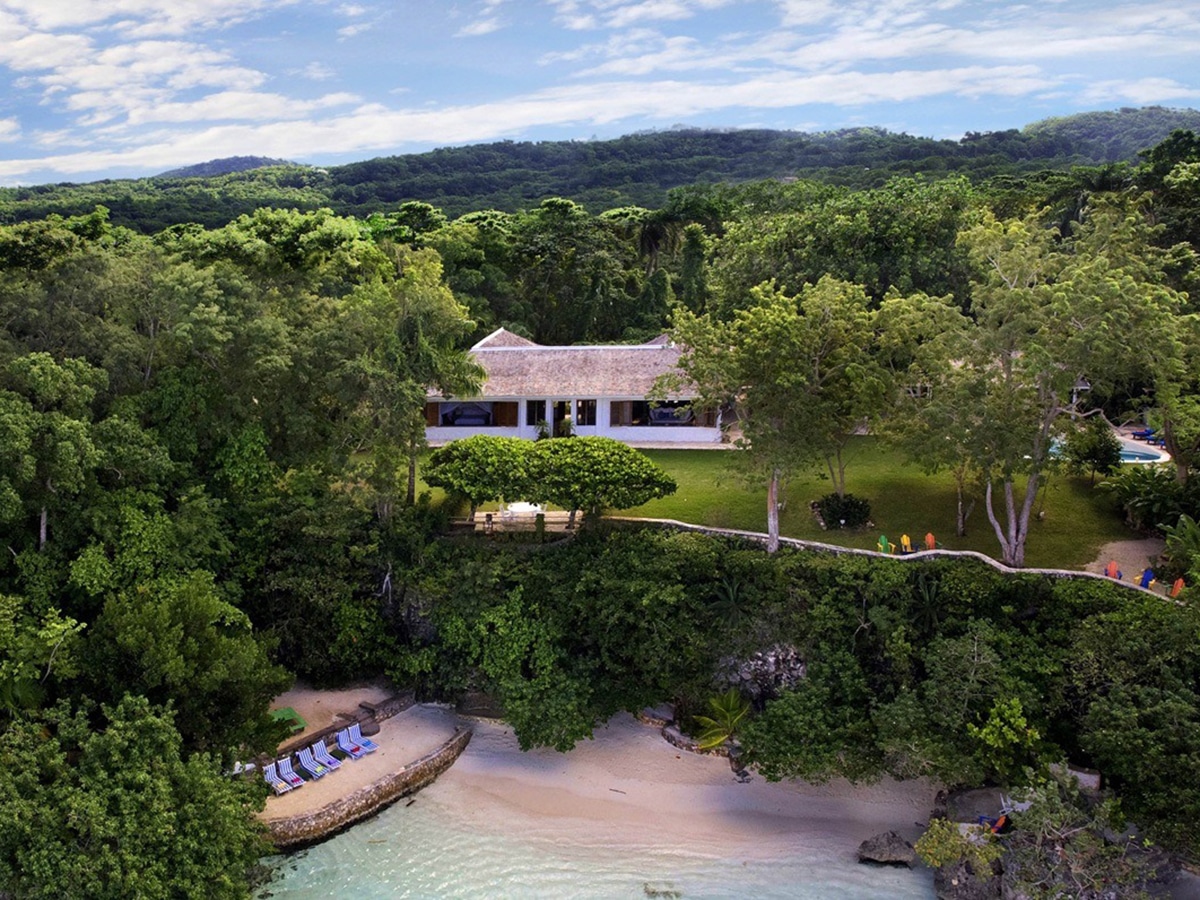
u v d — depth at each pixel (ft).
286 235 142.41
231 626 108.37
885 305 117.60
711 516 131.44
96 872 73.72
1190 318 105.19
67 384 103.09
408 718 118.93
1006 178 269.44
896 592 108.78
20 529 107.04
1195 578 96.48
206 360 121.39
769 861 95.35
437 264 134.21
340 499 122.01
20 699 88.07
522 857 96.02
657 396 123.95
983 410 105.19
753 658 112.37
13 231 116.16
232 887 79.97
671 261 282.36
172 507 120.88
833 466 149.28
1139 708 90.02
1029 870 84.38
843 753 99.60
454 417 165.58
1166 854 87.25
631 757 113.29
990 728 91.76
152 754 82.38
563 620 116.16
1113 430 151.64
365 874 93.09
